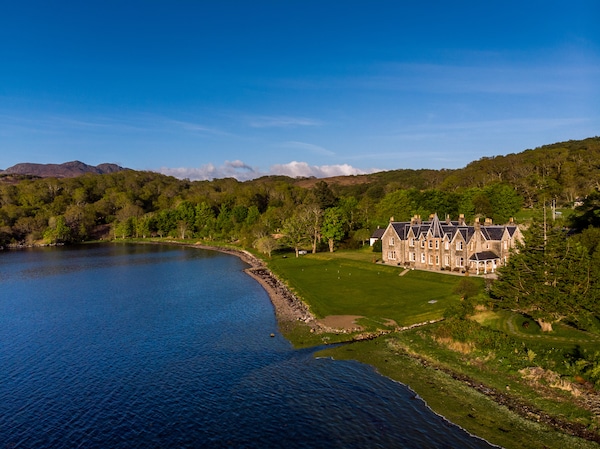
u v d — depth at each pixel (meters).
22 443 36.41
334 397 43.09
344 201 189.12
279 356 54.25
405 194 169.00
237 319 71.50
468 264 94.38
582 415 36.94
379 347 55.25
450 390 43.16
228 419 39.53
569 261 54.19
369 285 89.81
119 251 181.75
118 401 43.38
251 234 172.38
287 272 111.06
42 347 59.41
